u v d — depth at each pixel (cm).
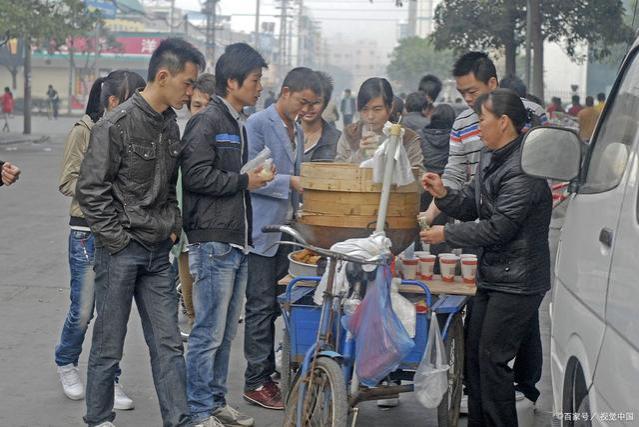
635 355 284
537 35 2027
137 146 446
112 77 527
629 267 304
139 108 448
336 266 446
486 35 2261
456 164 588
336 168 470
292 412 456
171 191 470
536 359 541
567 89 4862
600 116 429
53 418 539
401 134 457
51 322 750
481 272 472
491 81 573
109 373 460
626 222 321
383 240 436
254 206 557
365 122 632
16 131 3691
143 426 531
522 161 421
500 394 473
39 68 6362
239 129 510
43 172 1995
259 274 561
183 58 445
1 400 568
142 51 6600
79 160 528
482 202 471
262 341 568
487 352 470
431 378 451
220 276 500
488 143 462
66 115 5203
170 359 461
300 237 438
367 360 424
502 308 463
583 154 433
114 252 446
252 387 574
